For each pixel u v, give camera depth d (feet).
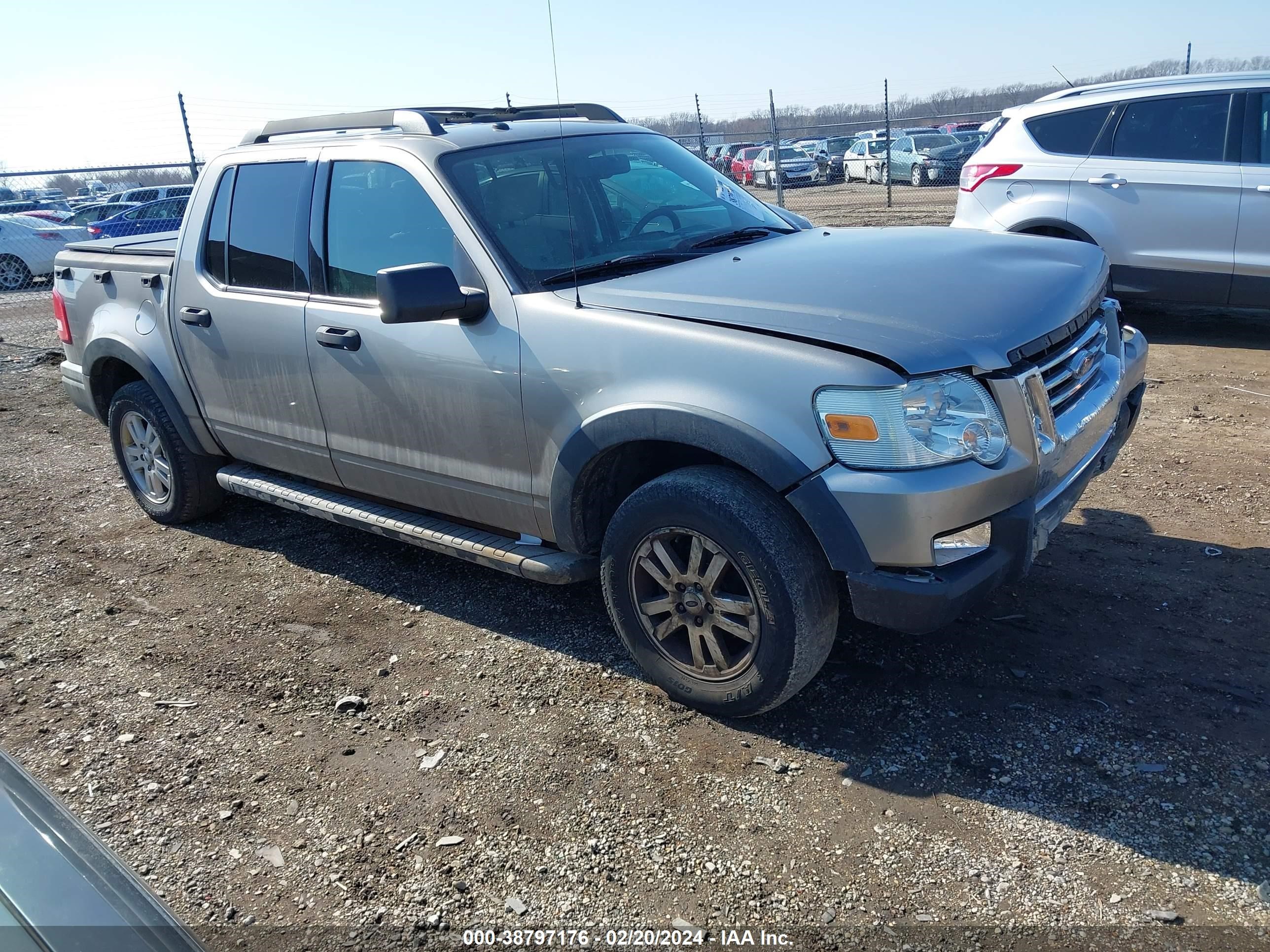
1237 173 22.82
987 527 8.98
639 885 8.01
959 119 55.57
